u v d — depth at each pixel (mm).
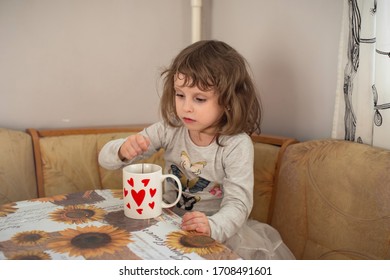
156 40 1621
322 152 1148
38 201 958
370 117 1092
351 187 1047
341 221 1063
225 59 1044
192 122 1019
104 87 1600
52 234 782
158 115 1660
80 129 1533
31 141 1442
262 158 1334
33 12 1460
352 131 1151
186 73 985
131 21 1578
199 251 731
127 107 1644
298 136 1405
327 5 1255
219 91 1013
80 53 1544
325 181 1111
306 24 1321
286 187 1222
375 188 993
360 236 1017
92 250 723
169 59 1650
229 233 928
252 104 1144
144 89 1646
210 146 1100
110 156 1080
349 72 1135
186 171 1138
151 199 859
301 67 1356
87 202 959
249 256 1041
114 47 1579
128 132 1540
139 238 775
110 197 997
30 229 802
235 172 1051
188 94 1002
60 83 1545
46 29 1486
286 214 1217
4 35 1444
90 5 1520
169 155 1179
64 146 1470
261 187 1334
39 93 1527
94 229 809
